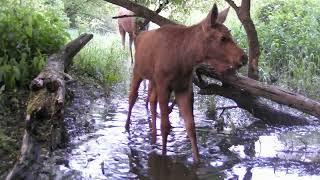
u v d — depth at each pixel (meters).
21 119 3.07
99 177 2.48
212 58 2.70
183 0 4.77
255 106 3.55
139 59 3.16
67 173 2.47
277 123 3.56
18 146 2.64
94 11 7.98
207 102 4.05
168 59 2.81
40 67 3.62
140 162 2.74
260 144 3.13
